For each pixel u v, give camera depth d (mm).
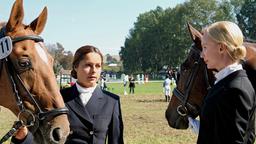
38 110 4176
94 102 4414
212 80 5371
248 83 3162
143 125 15586
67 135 4148
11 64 4219
